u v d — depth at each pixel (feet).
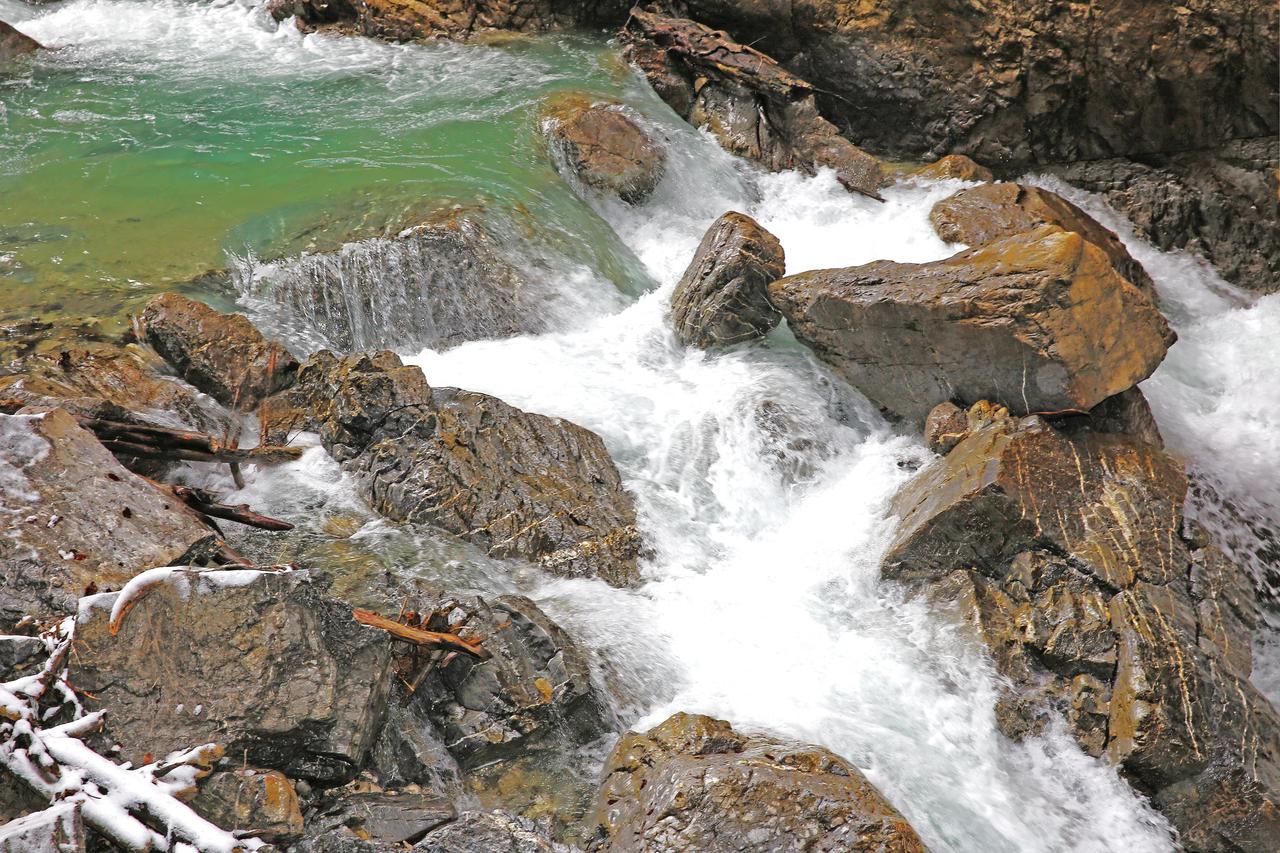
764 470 56.44
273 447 49.78
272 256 63.52
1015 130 86.89
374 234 65.26
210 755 32.17
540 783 39.06
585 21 98.68
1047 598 48.67
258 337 55.16
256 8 101.09
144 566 37.40
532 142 78.07
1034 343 52.21
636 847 35.70
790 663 45.73
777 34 91.04
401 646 39.93
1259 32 77.10
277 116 81.15
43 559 36.09
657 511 52.60
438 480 48.98
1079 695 46.11
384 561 45.62
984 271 54.44
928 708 44.73
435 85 86.94
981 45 85.20
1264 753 45.68
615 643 43.93
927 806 39.96
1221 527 59.26
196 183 70.54
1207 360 74.38
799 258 75.56
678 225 76.89
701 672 44.32
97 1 104.12
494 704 39.73
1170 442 64.59
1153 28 79.87
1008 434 52.60
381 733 37.76
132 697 32.81
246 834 31.48
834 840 34.78
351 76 88.84
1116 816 43.57
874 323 57.16
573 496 50.83
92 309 57.47
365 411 51.11
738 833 35.24
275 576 35.45
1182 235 83.51
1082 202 85.71
